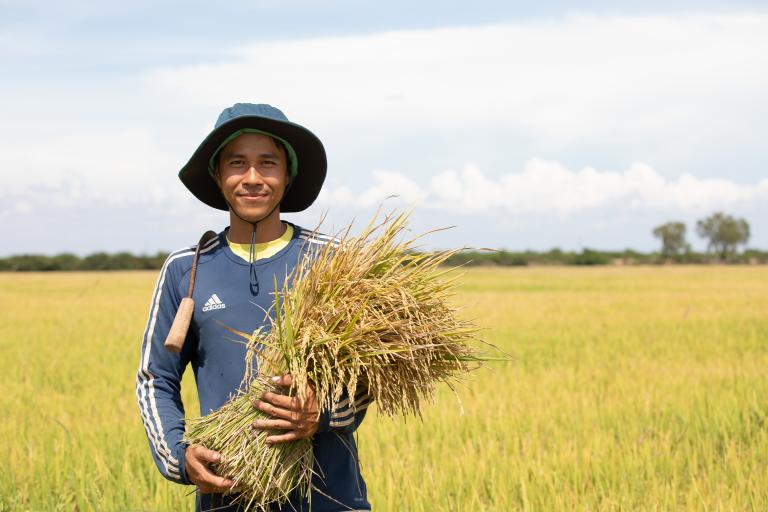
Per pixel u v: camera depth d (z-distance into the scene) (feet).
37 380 35.40
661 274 225.97
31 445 21.43
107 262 306.35
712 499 17.01
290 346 8.11
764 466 19.60
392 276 8.55
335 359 8.04
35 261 298.76
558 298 101.71
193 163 9.12
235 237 9.08
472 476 18.79
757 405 26.55
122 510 15.85
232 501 8.48
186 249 9.27
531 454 20.31
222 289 8.80
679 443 21.59
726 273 235.20
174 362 9.00
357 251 8.62
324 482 8.57
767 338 52.49
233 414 8.29
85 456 20.33
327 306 8.25
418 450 21.45
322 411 8.06
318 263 8.46
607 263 352.28
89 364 41.50
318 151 9.14
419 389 8.64
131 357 44.88
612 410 26.02
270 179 8.77
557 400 28.68
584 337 53.16
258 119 8.54
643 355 43.47
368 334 8.17
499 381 33.65
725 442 22.08
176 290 9.05
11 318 72.90
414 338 8.29
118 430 23.47
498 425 24.14
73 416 26.66
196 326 8.84
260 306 8.72
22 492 17.51
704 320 66.64
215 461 8.14
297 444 8.25
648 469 19.30
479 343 9.10
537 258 348.18
